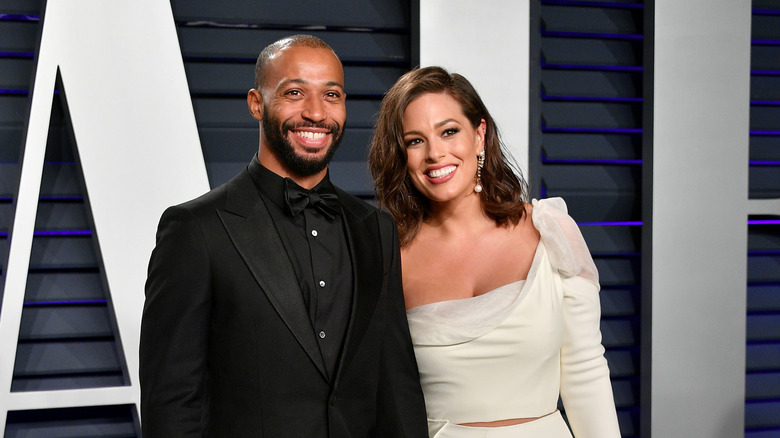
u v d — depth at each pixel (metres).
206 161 2.25
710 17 2.44
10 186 2.15
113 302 2.10
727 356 2.48
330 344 1.45
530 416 1.74
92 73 2.08
